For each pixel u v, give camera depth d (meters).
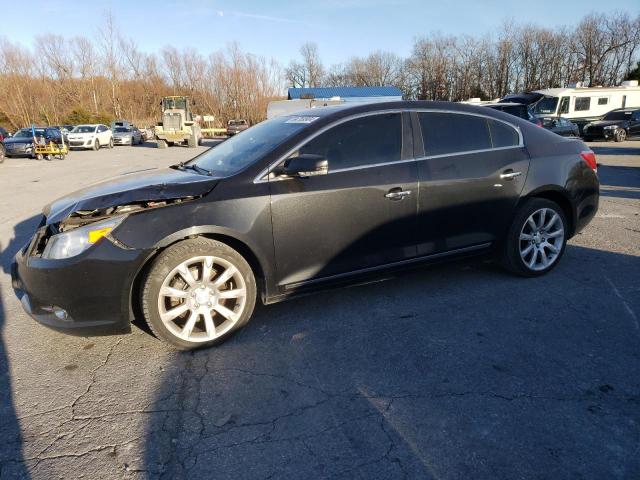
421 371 2.76
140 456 2.13
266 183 3.15
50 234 2.98
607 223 6.15
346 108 3.56
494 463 2.04
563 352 2.94
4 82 45.81
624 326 3.25
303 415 2.39
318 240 3.29
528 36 59.31
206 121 53.12
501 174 3.87
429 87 65.19
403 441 2.19
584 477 1.96
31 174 14.27
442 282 4.13
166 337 2.98
